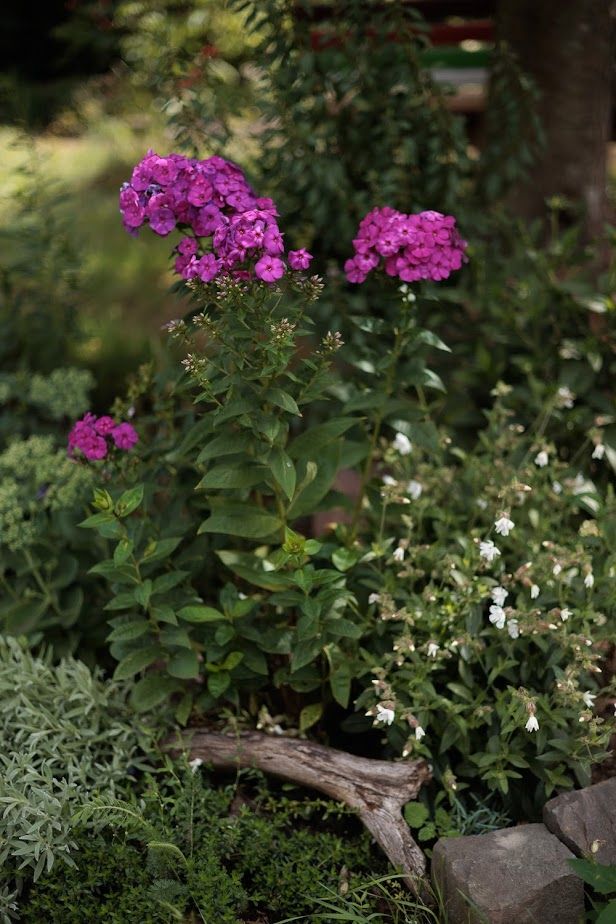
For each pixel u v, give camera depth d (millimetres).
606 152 4312
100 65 7328
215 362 2404
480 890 2197
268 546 2951
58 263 4379
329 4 3898
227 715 2697
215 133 3598
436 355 3895
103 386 4488
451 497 3117
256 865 2443
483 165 4000
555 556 2658
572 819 2322
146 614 2820
